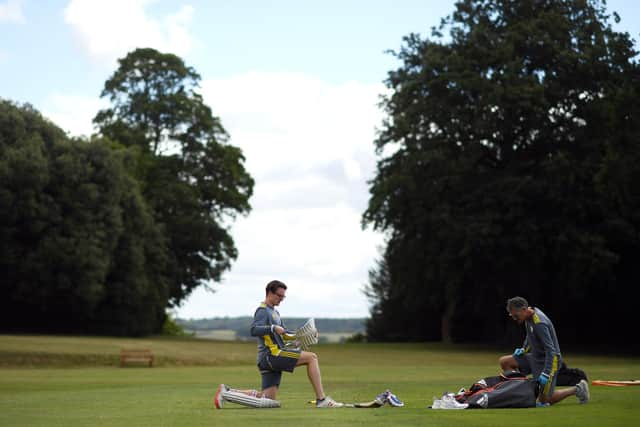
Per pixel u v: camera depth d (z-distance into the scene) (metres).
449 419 7.50
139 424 7.24
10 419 7.93
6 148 47.25
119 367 28.89
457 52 46.91
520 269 44.50
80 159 50.09
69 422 7.56
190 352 33.81
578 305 48.97
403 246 49.12
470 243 42.34
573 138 45.12
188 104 61.22
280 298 9.93
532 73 46.47
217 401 9.34
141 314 54.72
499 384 9.20
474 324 57.34
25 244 47.81
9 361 28.36
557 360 9.42
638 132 37.38
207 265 61.78
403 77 49.66
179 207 60.25
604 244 42.62
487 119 44.47
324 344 51.84
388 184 46.50
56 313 51.44
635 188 37.16
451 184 44.88
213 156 62.53
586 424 6.95
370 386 15.92
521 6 47.62
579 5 46.84
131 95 62.19
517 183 43.00
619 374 20.47
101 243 49.41
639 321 49.94
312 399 11.81
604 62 44.16
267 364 9.74
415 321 63.41
